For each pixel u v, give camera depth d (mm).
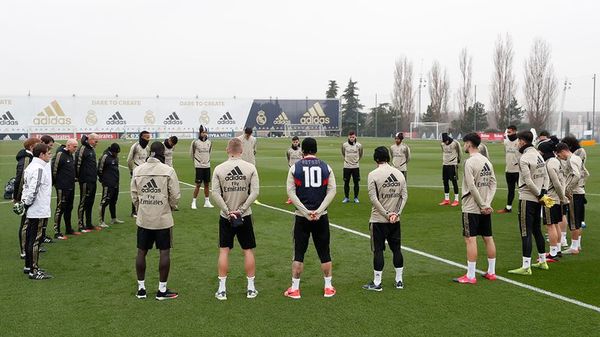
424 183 18156
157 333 5039
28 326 5211
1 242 9023
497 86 60062
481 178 6711
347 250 8422
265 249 8516
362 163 26672
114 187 10602
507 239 9367
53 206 13117
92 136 10000
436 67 71000
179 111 58031
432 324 5270
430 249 8523
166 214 6094
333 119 65625
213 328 5176
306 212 6004
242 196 6180
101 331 5090
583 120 53688
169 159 12336
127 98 55688
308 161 6207
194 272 7215
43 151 6988
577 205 8297
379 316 5504
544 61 56188
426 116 72125
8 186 13953
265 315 5551
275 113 62750
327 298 6098
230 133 60688
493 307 5766
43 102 52312
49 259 7902
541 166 7195
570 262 7805
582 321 5336
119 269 7363
